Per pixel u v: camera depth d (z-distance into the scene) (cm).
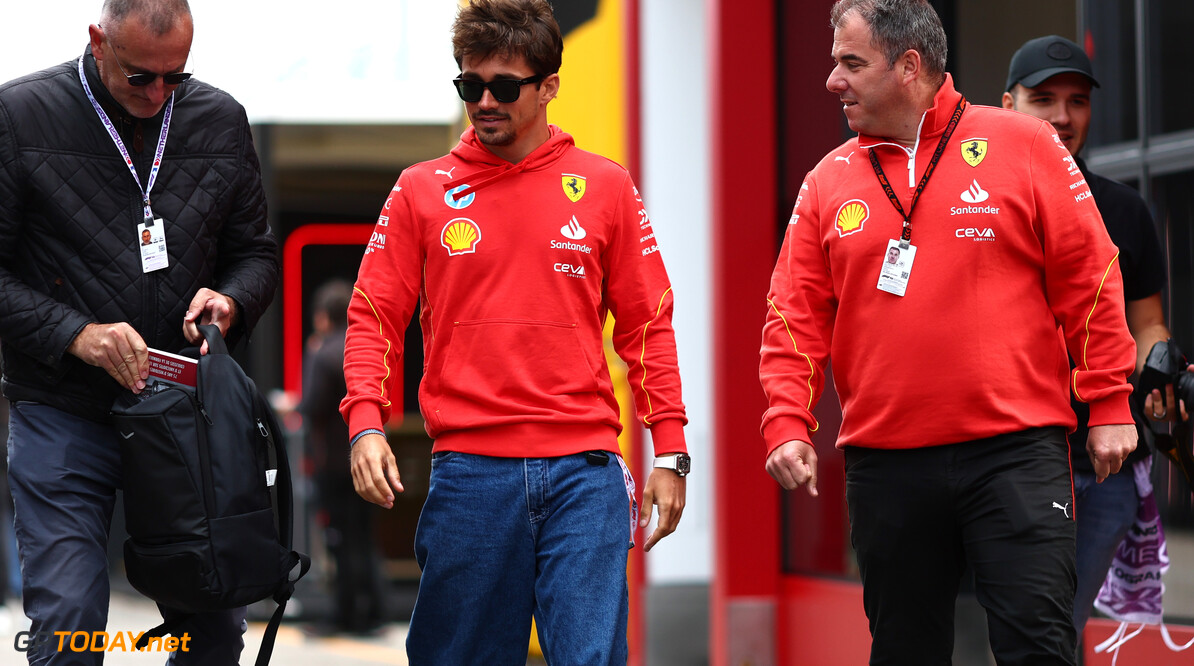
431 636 1280
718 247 2323
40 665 1248
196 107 1355
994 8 1838
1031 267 1245
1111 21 1669
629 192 1291
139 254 1312
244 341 1390
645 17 2550
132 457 1265
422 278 1288
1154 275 1484
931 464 1238
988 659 1816
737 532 2303
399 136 4450
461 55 1236
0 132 1273
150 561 1264
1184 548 1529
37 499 1290
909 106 1257
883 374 1247
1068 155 1259
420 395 1287
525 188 1255
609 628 1219
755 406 2314
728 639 2286
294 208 4409
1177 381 1375
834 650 2122
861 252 1258
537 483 1236
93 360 1260
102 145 1304
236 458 1285
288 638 3278
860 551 1288
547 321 1244
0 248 1284
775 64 2331
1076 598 1493
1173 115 1588
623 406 2534
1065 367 1270
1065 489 1226
